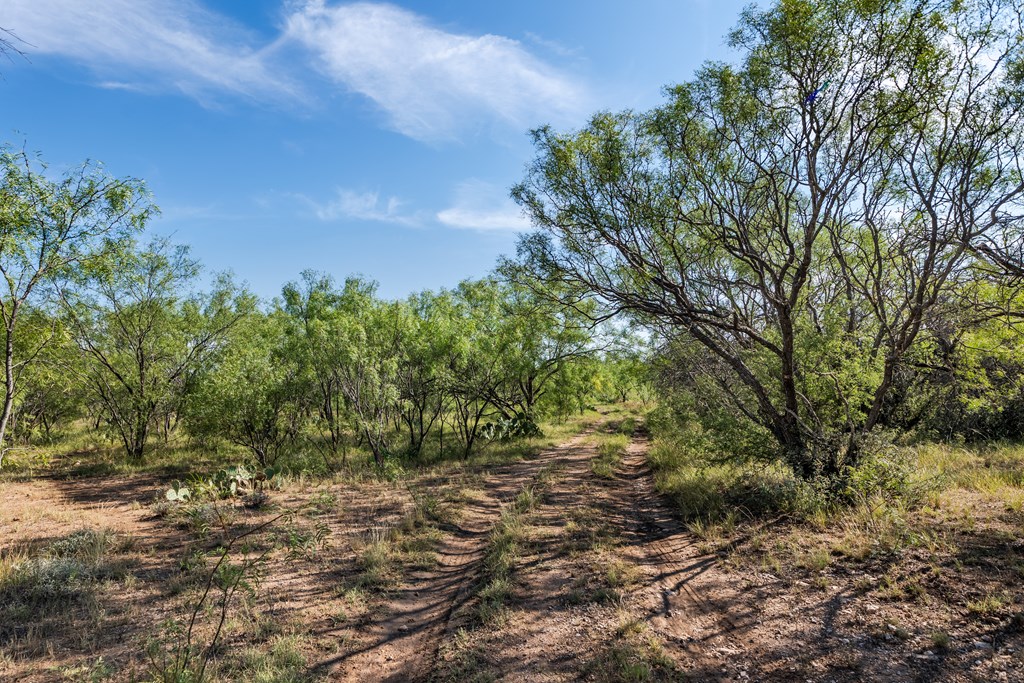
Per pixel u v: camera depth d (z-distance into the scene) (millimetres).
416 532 8203
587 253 9156
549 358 21703
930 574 5137
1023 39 6594
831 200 7887
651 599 5453
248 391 14820
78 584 5945
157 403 18219
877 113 7539
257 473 12031
